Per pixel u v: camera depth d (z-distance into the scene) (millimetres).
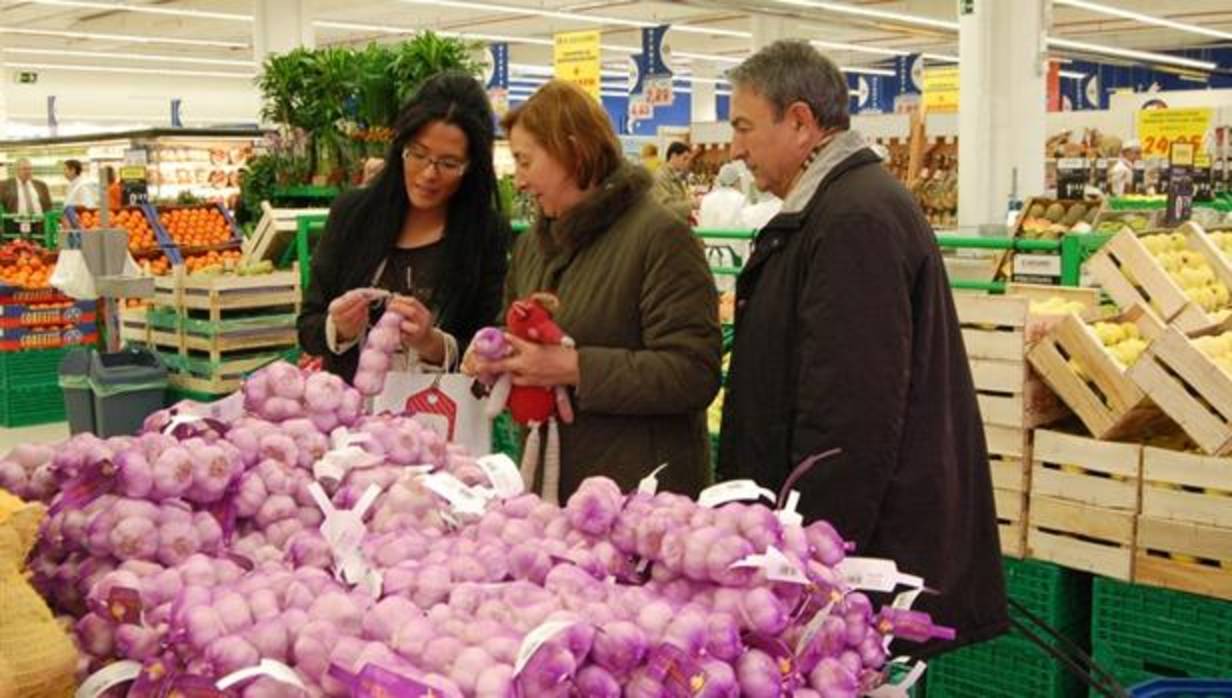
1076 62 32188
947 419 2326
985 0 9758
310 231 6445
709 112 31875
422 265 3139
